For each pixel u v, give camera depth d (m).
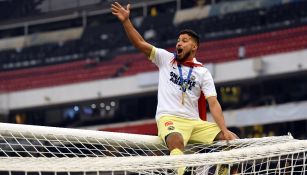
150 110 62.12
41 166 10.55
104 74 63.91
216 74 53.25
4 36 75.44
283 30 58.69
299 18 58.69
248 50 58.12
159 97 12.32
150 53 12.36
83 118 64.25
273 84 57.53
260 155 10.65
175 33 64.50
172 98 12.21
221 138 12.12
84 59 67.25
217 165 11.09
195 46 12.36
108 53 66.25
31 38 72.06
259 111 50.78
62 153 11.86
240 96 57.84
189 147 12.34
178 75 12.26
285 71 50.84
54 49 69.56
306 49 50.25
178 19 65.56
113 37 67.19
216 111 12.03
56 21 72.81
